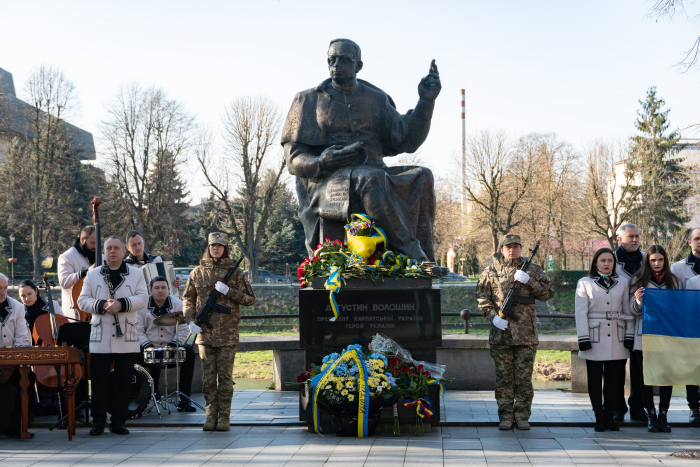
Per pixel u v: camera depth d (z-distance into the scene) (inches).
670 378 261.1
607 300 272.2
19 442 256.1
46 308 332.2
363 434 252.1
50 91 1836.9
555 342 374.9
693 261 292.2
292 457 221.0
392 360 258.1
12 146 1887.3
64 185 1887.3
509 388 270.7
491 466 206.1
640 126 1772.9
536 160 1712.6
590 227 1694.1
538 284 269.4
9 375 269.0
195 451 233.6
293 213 2215.8
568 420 281.7
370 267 264.2
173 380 387.5
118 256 284.0
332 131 304.2
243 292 283.9
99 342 274.1
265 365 556.7
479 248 1850.4
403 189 292.5
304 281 272.8
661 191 1695.4
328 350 262.7
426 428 264.1
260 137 1728.6
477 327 1122.0
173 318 322.3
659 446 235.1
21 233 1929.1
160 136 1809.8
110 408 275.1
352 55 303.9
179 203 1905.8
